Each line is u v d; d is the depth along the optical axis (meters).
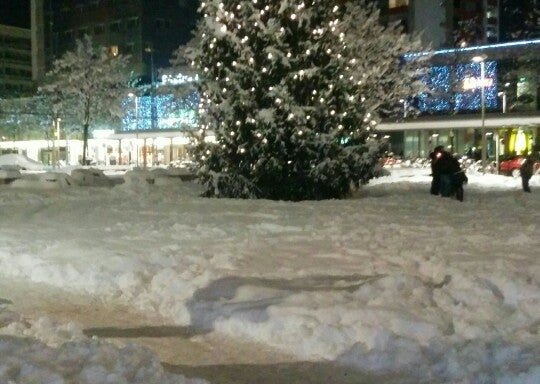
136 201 23.75
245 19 25.12
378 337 7.59
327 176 25.14
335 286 9.95
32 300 10.06
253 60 24.91
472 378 6.55
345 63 26.06
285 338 7.93
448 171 25.38
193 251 12.95
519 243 13.66
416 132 64.56
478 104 61.69
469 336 7.76
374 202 23.00
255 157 25.19
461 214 19.09
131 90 69.50
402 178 39.16
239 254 12.59
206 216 19.00
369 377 6.90
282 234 15.45
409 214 19.23
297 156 25.11
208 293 9.73
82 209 21.20
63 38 106.12
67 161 75.50
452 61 62.00
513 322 8.22
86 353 7.06
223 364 7.36
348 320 8.19
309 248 13.38
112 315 9.29
